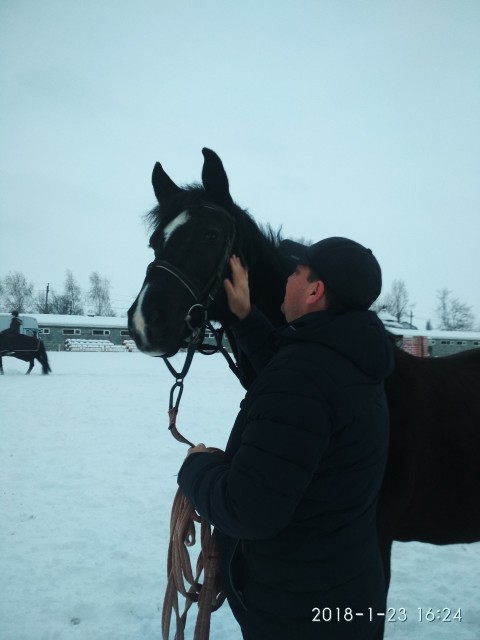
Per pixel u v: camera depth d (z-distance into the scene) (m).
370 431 1.32
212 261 1.92
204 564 1.65
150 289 1.84
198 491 1.41
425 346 23.64
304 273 1.47
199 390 12.63
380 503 1.77
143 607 3.00
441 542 2.08
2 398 10.62
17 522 4.13
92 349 38.47
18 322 16.33
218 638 2.75
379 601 1.43
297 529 1.33
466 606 3.08
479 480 1.97
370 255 1.45
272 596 1.37
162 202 2.16
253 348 1.94
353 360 1.33
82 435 7.20
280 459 1.21
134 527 4.09
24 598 3.04
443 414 1.95
